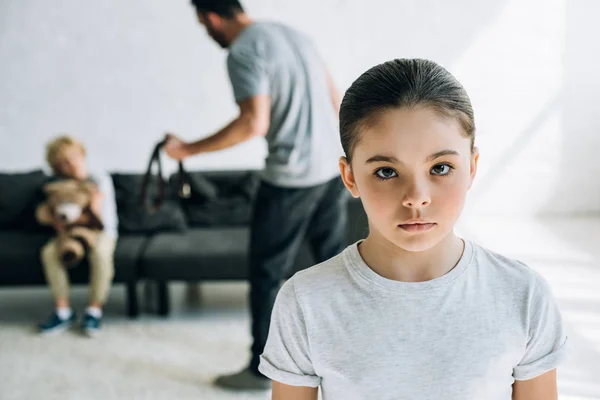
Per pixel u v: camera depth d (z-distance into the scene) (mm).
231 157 5289
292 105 2455
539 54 5461
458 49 5434
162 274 3621
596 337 3166
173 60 5184
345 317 854
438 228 776
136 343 3350
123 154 5273
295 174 2482
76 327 3617
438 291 840
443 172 772
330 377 857
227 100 5246
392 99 752
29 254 3631
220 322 3619
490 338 830
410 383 832
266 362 906
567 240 4926
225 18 2490
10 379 2979
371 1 5324
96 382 2924
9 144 5184
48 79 5129
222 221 4156
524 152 5609
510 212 5715
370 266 866
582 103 5527
